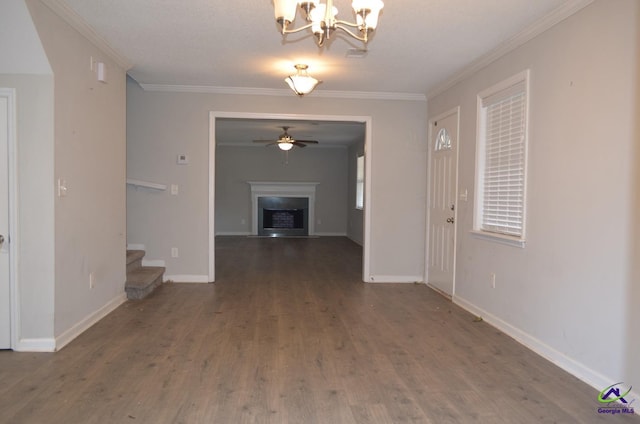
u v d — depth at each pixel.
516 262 3.69
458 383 2.85
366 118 5.90
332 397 2.64
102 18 3.41
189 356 3.24
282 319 4.21
